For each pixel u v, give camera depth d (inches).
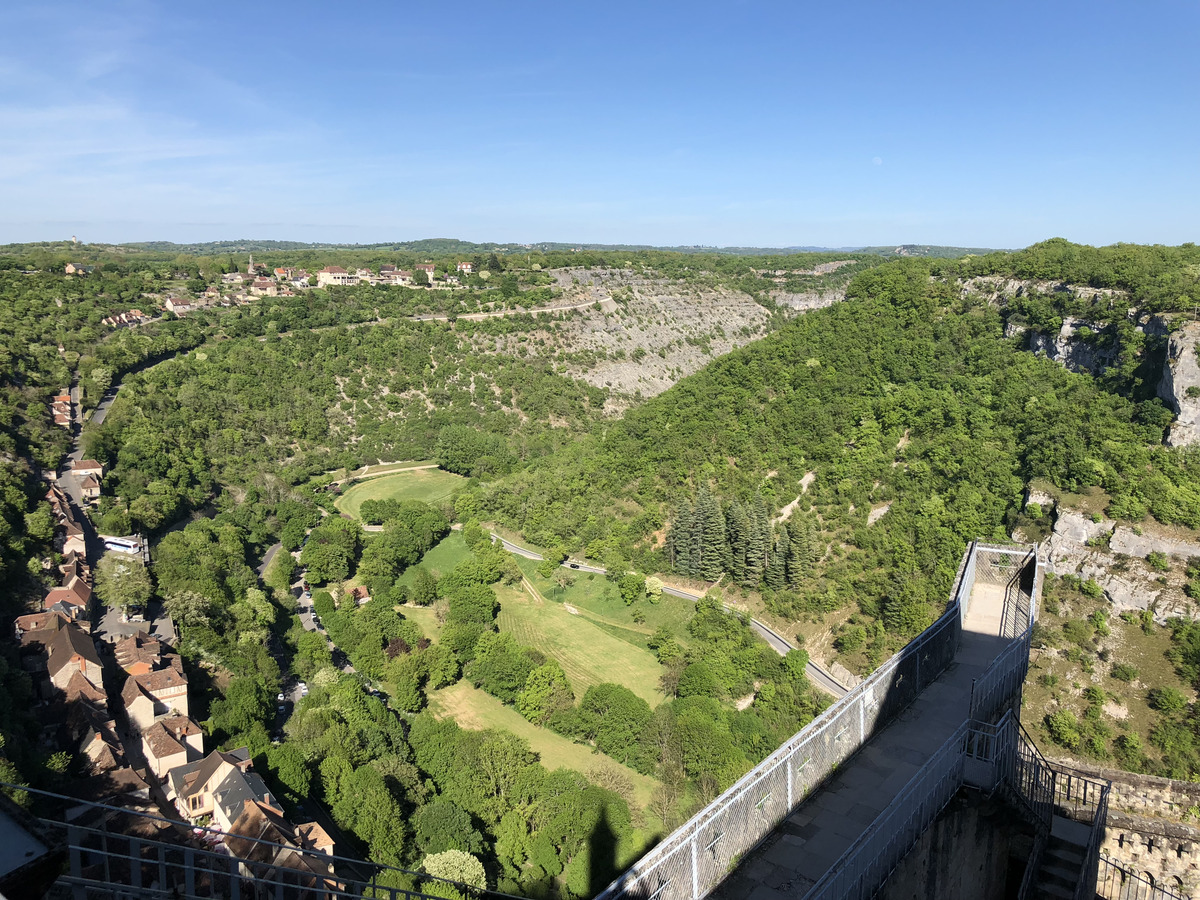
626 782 2866.6
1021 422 4224.9
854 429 4719.5
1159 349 3914.9
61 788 2226.9
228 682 3216.0
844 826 1166.3
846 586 3779.5
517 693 3476.9
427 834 2418.8
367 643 3740.2
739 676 3464.6
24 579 3452.3
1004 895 1578.5
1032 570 2207.2
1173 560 3132.4
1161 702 2746.1
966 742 1290.6
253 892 1498.5
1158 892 1855.3
